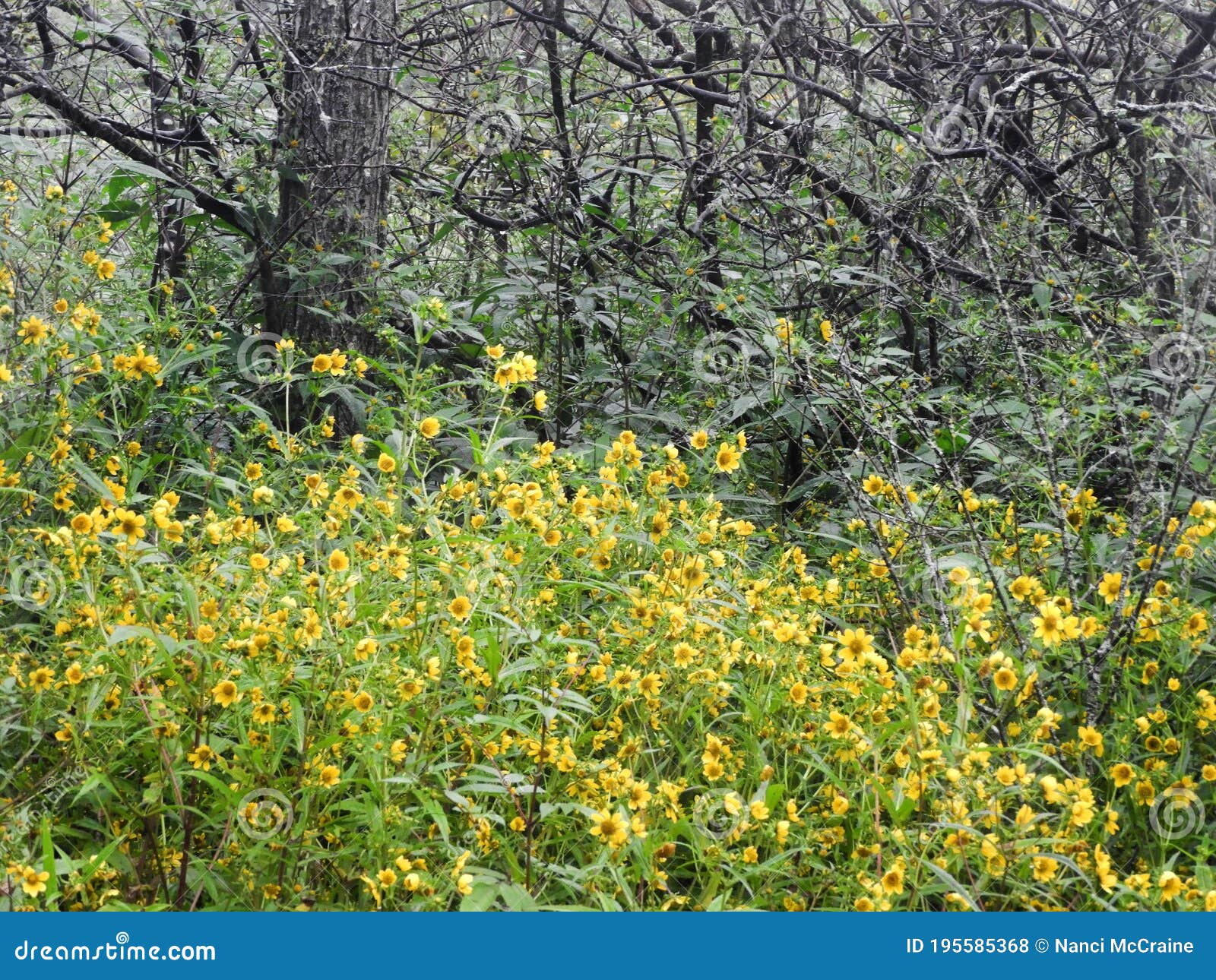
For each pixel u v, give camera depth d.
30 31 5.01
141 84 5.52
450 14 5.61
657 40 6.02
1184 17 5.04
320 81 5.04
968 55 5.43
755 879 2.68
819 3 5.49
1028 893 2.52
